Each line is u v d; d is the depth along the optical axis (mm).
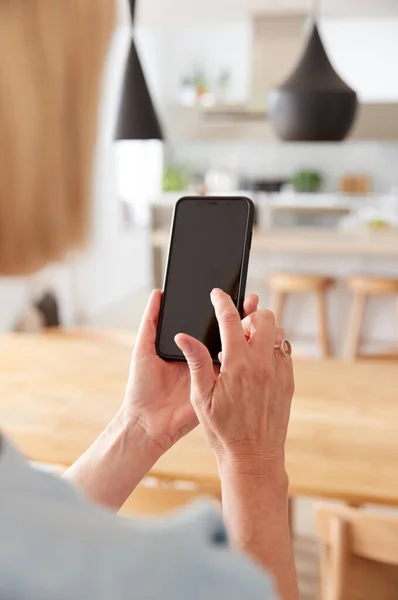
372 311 4043
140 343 887
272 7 4371
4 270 317
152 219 4578
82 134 322
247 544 639
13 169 296
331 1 4227
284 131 2871
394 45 6832
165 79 7348
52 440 1478
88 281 5484
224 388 662
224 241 956
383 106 4809
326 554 1450
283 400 697
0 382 1854
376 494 1236
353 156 7051
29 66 302
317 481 1279
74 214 322
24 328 3113
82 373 1923
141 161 6809
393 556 1182
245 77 7305
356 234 4219
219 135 4934
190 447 1407
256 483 665
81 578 279
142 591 277
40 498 316
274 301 4078
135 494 1232
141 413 838
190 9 4418
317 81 2740
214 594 284
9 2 301
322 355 3961
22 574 281
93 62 326
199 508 327
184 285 952
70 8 314
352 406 1642
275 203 6016
